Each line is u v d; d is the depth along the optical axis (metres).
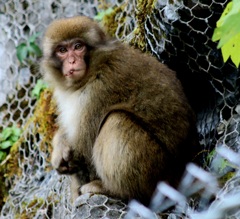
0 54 19.42
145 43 14.49
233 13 9.03
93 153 12.80
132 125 12.48
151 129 12.60
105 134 12.55
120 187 12.45
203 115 13.97
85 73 13.05
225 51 10.05
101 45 13.12
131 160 12.36
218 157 12.55
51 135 16.42
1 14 19.88
